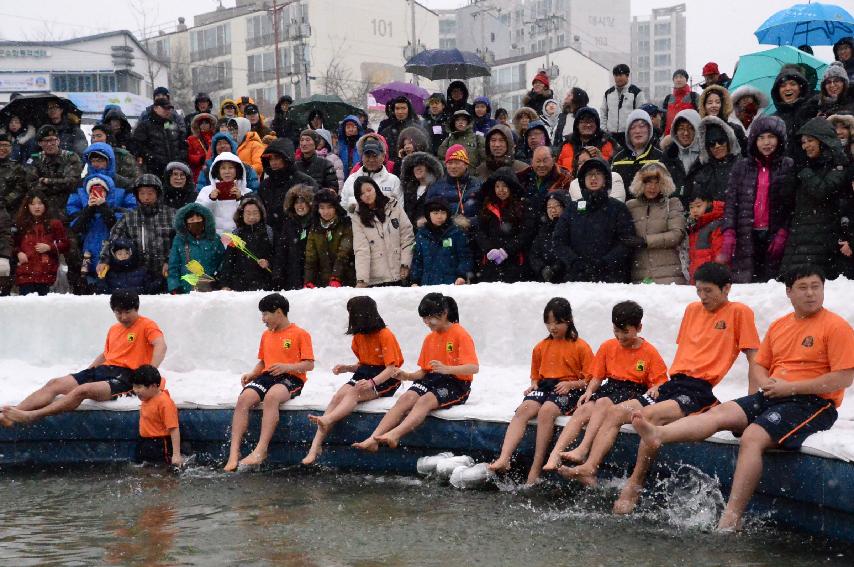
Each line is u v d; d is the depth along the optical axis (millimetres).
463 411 6758
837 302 6703
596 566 4840
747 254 7645
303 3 46375
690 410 5848
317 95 14148
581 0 74875
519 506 5922
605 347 6398
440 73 15617
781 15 12086
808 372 5418
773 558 4875
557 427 6340
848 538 5031
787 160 7555
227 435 7363
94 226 10227
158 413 7352
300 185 9289
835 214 7176
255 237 9328
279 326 7465
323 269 9141
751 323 5863
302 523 5707
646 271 8039
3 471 7344
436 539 5336
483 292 8164
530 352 8031
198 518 5879
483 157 10211
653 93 96125
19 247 10070
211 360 8852
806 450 5184
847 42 10305
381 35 48906
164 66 51188
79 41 45594
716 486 5602
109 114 11898
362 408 7012
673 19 95500
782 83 9031
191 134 12664
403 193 9609
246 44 49344
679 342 6184
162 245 9898
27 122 12242
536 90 12445
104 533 5621
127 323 7812
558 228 8180
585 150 9242
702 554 4969
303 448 7227
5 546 5414
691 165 8656
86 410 7520
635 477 5715
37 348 9320
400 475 6832
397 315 8320
